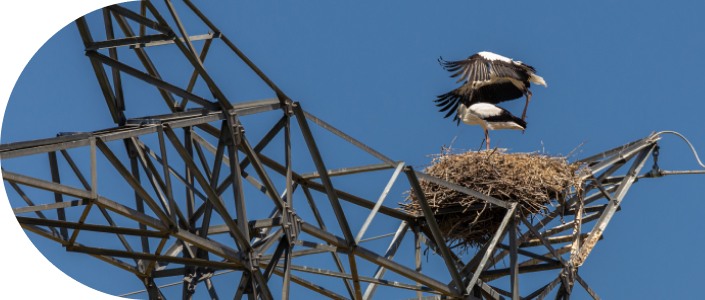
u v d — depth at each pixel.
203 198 13.08
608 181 19.98
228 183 12.96
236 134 12.59
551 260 17.67
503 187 17.17
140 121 12.94
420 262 17.81
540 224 18.70
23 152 10.27
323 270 15.08
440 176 17.86
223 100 12.56
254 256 12.59
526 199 16.98
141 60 14.30
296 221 13.28
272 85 13.30
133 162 13.53
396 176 14.64
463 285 15.30
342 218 14.01
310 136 13.71
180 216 12.72
